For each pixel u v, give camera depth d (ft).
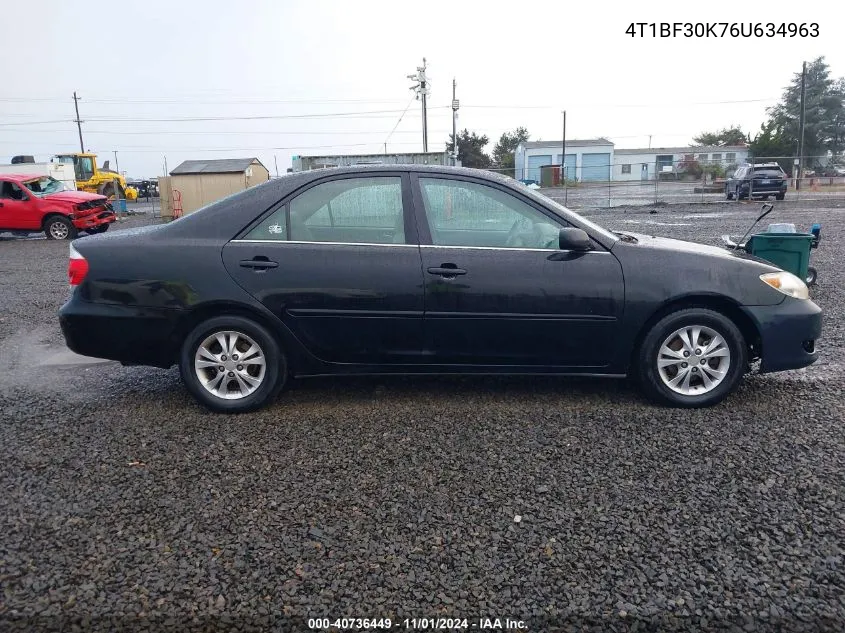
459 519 10.53
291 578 9.16
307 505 11.01
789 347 15.01
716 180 120.26
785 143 193.16
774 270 15.33
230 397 15.06
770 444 13.05
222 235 14.87
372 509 10.86
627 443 13.21
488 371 15.14
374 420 14.62
